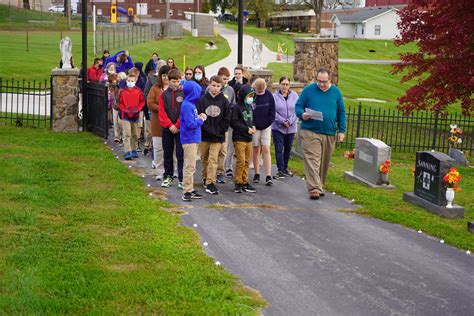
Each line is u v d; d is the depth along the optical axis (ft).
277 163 41.14
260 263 23.80
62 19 200.95
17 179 33.73
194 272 21.77
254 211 31.83
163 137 35.47
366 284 22.17
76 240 24.35
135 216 28.60
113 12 157.58
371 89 110.01
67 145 47.88
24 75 96.58
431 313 19.89
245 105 35.35
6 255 22.04
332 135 35.83
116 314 18.02
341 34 264.52
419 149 64.85
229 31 248.11
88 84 55.26
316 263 24.16
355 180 41.78
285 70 122.72
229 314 18.56
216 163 35.35
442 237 28.66
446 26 60.80
